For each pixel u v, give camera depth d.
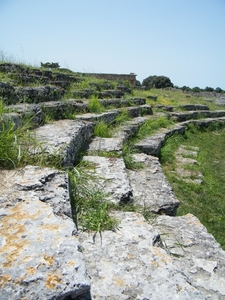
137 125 8.66
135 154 6.02
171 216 3.55
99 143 5.65
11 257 1.55
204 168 7.63
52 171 2.85
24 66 9.20
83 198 3.05
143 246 2.26
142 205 3.71
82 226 2.59
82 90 10.13
